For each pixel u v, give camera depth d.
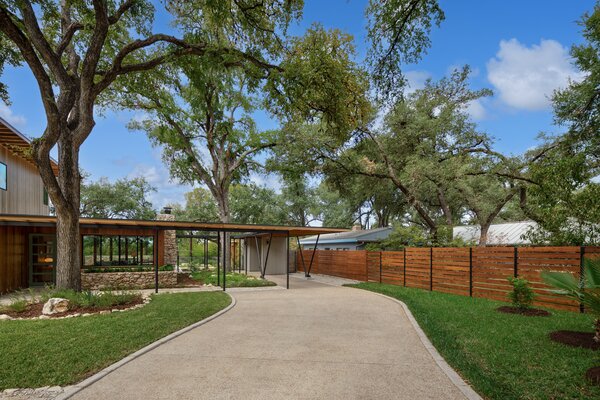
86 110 10.11
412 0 6.20
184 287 15.16
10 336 6.03
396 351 5.53
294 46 10.65
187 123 24.39
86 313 8.31
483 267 11.10
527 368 4.48
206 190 54.19
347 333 6.77
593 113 13.63
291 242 36.28
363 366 4.80
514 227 23.53
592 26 12.65
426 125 21.64
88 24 10.52
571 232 9.82
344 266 20.03
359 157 22.42
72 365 4.69
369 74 7.46
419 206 21.33
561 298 8.59
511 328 6.64
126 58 15.22
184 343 6.00
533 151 19.31
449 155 21.61
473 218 36.00
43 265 15.07
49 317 7.80
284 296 12.42
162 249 18.86
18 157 15.73
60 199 9.38
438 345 5.65
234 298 11.75
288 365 4.84
